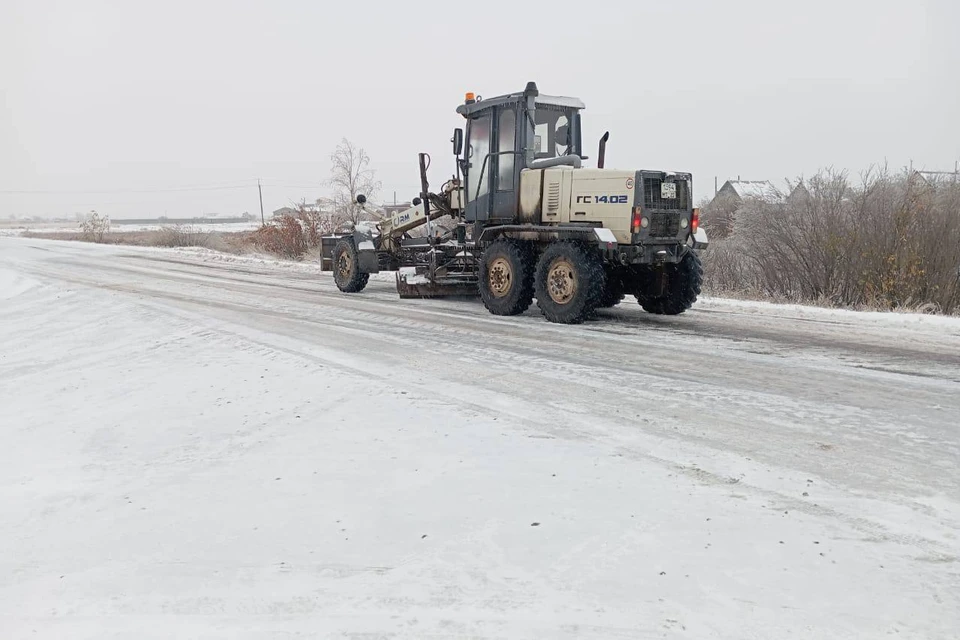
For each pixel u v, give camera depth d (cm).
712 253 1617
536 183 1015
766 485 390
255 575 319
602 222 946
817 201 1347
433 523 357
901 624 263
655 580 296
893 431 475
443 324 959
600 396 575
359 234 1399
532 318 1008
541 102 1048
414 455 453
